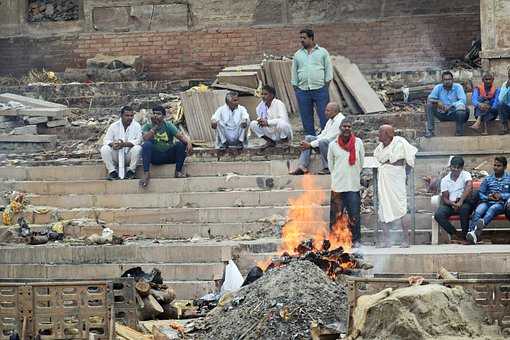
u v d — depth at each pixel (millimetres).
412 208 35062
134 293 27328
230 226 36000
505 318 25281
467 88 44156
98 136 43188
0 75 51281
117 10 50781
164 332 27953
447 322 24828
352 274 30141
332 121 37312
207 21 50219
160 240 35938
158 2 50469
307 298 27125
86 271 34031
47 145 42719
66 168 39094
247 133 39594
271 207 36312
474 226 34062
